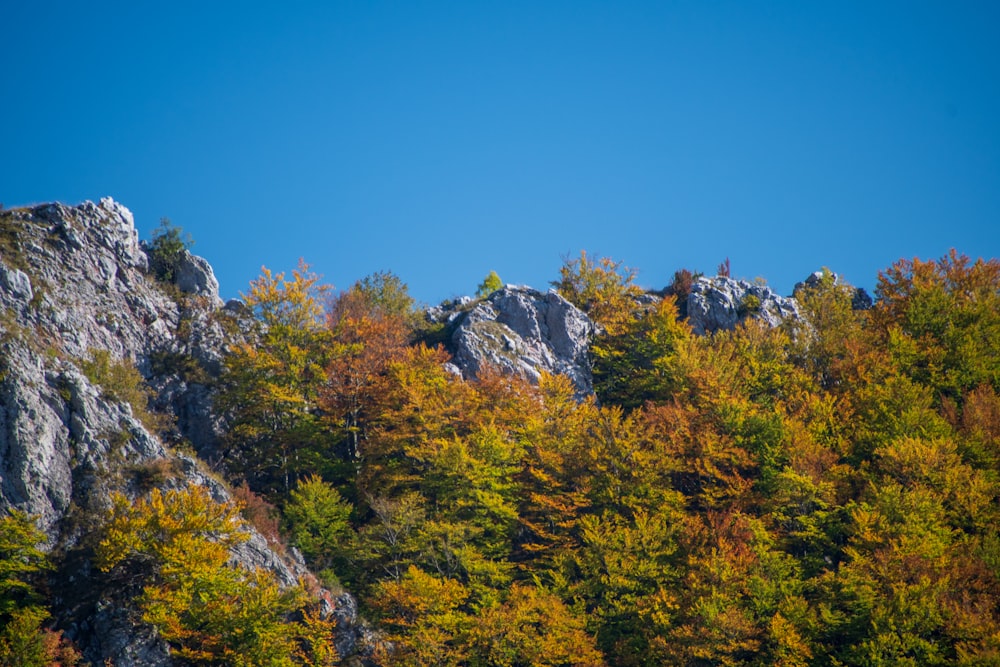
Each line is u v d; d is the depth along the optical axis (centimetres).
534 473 8700
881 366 9881
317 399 9488
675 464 8831
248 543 7675
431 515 8519
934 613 7056
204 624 6794
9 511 7150
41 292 8844
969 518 8106
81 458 7619
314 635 7219
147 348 9644
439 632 7312
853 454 9081
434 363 9831
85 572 7075
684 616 7538
